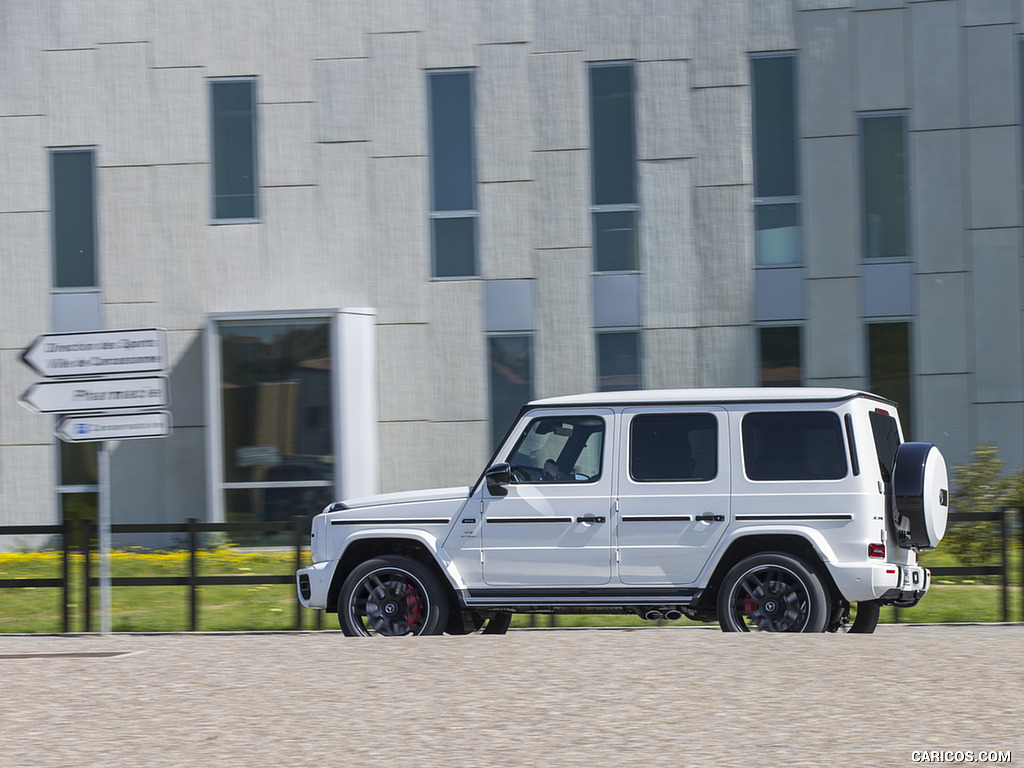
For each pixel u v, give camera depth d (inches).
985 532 1205.7
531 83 1680.6
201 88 1724.9
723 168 1654.8
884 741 493.4
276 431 1660.9
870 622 855.1
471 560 824.9
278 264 1710.1
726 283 1654.8
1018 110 1615.4
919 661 665.6
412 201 1690.5
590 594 808.9
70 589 1052.5
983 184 1620.3
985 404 1616.6
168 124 1728.6
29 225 1748.3
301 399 1659.7
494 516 823.7
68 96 1744.6
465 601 824.3
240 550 1478.8
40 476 1743.4
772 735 505.0
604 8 1672.0
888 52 1635.1
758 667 650.8
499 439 1676.9
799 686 599.8
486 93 1684.3
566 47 1676.9
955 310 1624.0
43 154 1748.3
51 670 717.9
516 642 767.1
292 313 1657.2
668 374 1657.2
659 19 1665.8
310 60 1708.9
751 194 1652.3
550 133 1676.9
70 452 1742.1
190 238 1722.4
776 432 795.4
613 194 1673.2
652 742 496.7
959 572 988.6
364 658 714.8
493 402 1681.8
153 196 1731.1
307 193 1706.4
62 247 1749.5
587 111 1674.5
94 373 990.4
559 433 824.9
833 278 1643.7
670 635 782.5
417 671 664.4
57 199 1750.7
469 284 1684.3
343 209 1701.5
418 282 1689.2
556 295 1672.0
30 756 500.7
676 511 798.5
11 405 1748.3
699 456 803.4
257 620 1083.9
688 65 1662.2
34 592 1288.1
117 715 577.6
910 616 1010.7
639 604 803.4
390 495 868.0
